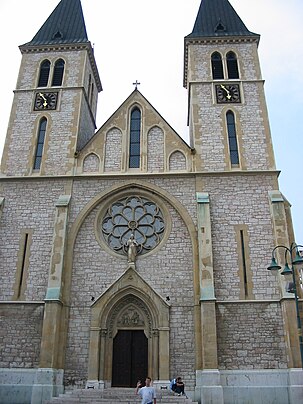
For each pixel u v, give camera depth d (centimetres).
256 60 3594
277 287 2648
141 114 3325
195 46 3716
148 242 2895
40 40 3903
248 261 2736
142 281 2695
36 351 2562
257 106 3347
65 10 4253
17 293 2731
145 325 2678
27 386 2472
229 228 2844
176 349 2545
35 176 3091
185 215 2891
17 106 3475
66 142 3256
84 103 3609
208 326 2480
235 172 3017
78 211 2964
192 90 3459
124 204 3033
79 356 2567
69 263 2792
